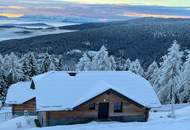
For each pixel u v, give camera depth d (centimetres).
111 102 3438
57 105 3288
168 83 5816
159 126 2367
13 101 4888
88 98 3331
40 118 3584
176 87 5816
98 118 3425
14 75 7744
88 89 3531
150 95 3597
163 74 5900
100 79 3725
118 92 3431
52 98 3362
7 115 4984
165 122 2636
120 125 2602
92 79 3712
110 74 3881
